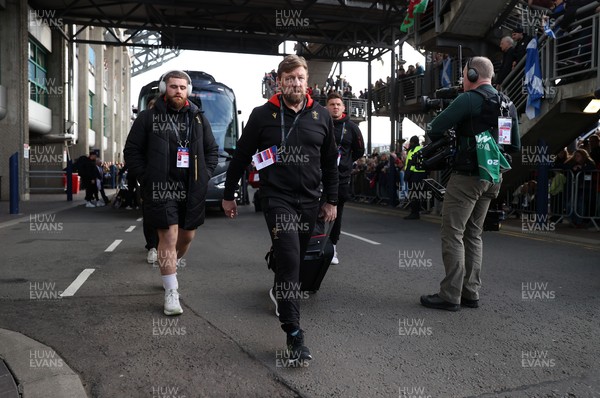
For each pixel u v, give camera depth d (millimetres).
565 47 9391
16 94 17250
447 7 12438
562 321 3883
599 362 3111
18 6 17203
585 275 5434
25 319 3840
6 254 6578
